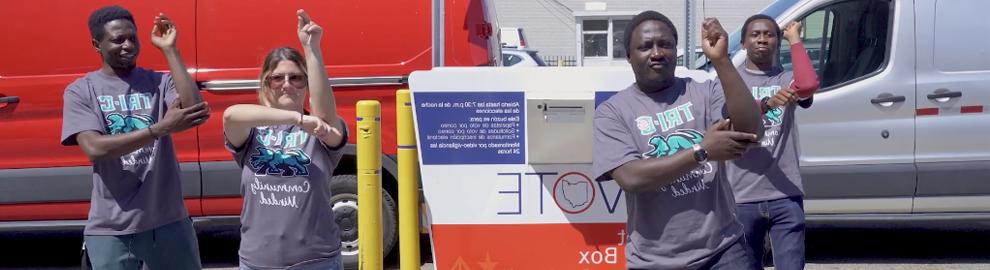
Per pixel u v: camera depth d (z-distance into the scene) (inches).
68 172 269.9
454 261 195.6
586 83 188.1
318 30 161.9
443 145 194.2
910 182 272.1
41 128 269.0
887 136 271.4
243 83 264.7
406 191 201.9
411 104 196.5
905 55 271.3
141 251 175.6
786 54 282.8
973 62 271.3
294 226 161.8
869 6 275.6
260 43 266.2
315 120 156.9
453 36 265.4
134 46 173.2
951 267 284.5
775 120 194.1
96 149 163.8
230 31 266.2
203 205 271.3
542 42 1163.9
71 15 268.5
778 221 195.0
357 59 266.7
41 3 269.3
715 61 137.4
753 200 193.8
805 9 277.7
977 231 345.1
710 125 146.3
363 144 203.0
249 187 162.7
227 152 268.2
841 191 273.1
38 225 273.1
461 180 195.0
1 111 268.7
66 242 349.7
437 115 193.3
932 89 270.7
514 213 195.2
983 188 271.4
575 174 194.7
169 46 167.0
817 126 272.2
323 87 160.6
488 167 194.4
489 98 192.4
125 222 172.4
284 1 267.0
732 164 195.2
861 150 272.4
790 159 195.3
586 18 1158.3
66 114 170.4
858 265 288.4
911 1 272.2
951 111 270.5
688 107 146.9
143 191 173.3
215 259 314.0
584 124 187.8
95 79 173.6
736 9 1103.0
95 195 174.1
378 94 266.8
